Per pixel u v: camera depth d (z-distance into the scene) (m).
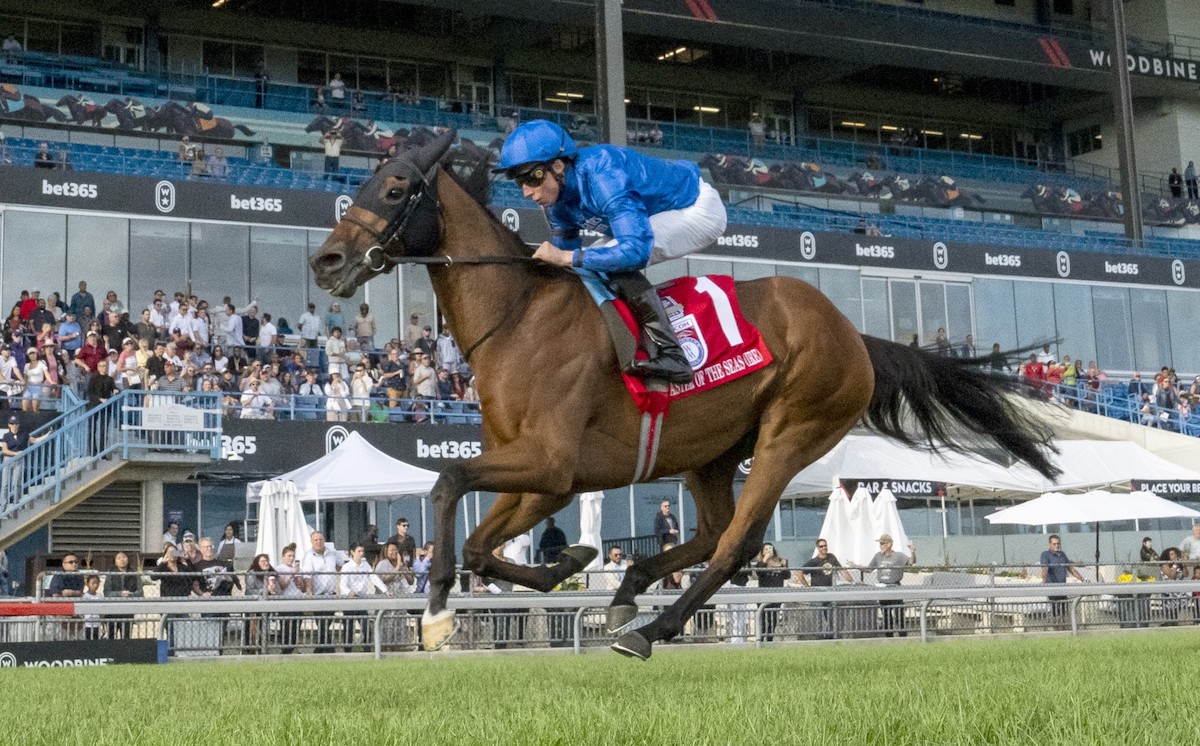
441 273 5.46
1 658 10.36
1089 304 31.56
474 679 6.71
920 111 43.06
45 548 18.80
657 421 5.52
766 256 28.16
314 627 12.34
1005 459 6.68
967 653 8.73
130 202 23.42
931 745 2.90
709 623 13.21
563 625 12.96
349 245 5.32
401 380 22.45
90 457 18.41
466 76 37.25
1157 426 28.73
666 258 5.83
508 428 5.29
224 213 24.14
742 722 3.31
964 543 25.19
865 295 29.09
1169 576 18.30
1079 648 9.08
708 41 37.25
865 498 17.11
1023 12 43.12
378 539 20.52
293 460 19.88
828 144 40.34
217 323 22.34
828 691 4.45
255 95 32.88
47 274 22.72
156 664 10.75
